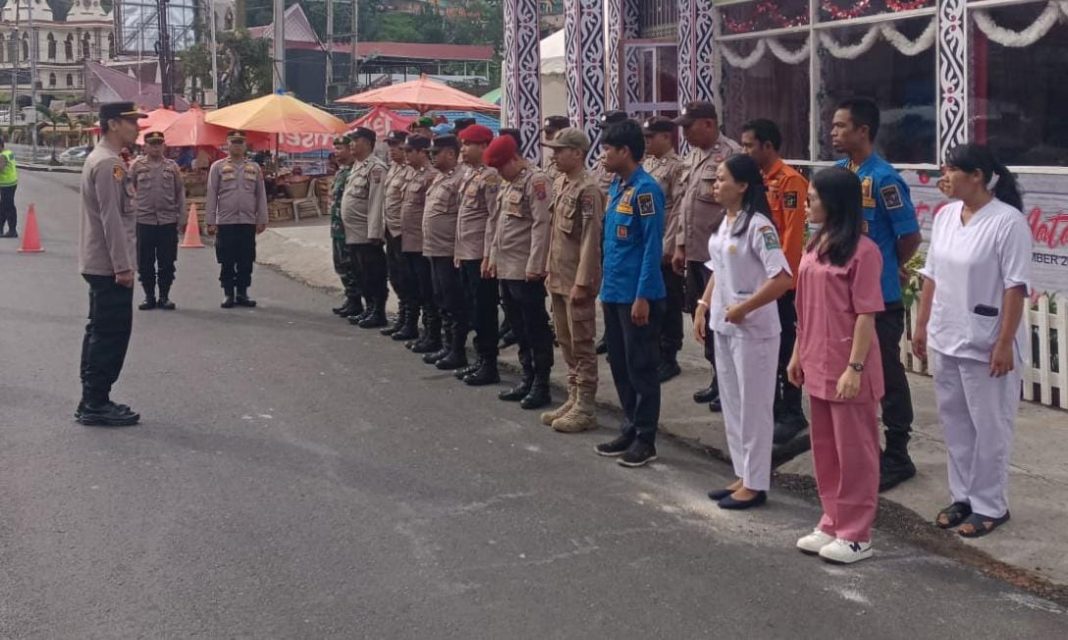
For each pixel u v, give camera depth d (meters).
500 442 6.98
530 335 7.74
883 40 9.30
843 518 5.01
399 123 21.73
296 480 6.19
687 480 6.24
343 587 4.74
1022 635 4.28
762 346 5.57
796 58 10.34
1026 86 8.05
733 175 5.50
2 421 7.38
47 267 15.51
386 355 9.66
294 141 22.20
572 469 6.42
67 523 5.49
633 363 6.43
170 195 11.97
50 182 37.94
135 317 11.55
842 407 4.93
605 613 4.48
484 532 5.39
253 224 12.23
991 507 5.21
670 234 8.12
